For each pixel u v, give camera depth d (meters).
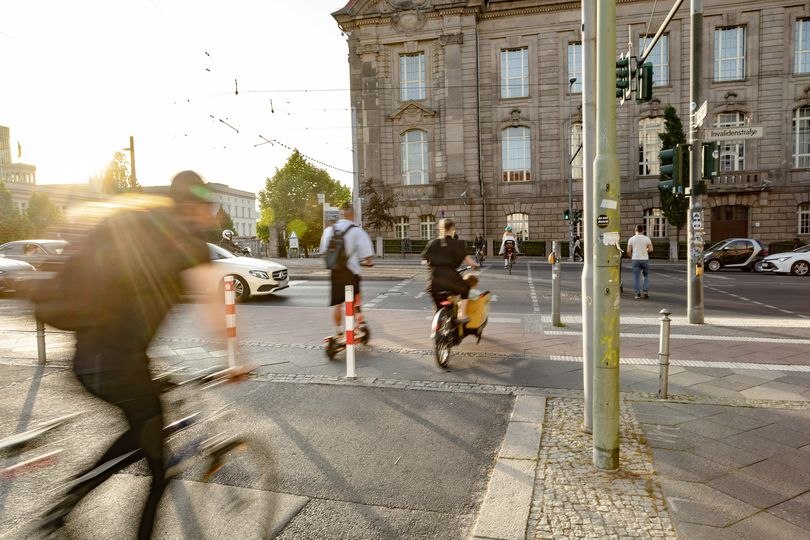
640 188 35.16
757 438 4.35
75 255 2.59
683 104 34.22
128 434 2.68
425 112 36.78
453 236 7.31
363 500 3.48
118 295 2.62
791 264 21.83
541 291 15.84
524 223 37.06
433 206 36.91
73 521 2.67
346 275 7.61
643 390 5.71
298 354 7.50
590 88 4.50
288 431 4.64
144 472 3.24
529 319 10.53
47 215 50.47
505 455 4.06
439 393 5.70
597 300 3.74
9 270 14.50
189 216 2.86
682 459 3.96
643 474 3.72
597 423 3.79
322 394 5.66
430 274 7.20
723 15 33.41
